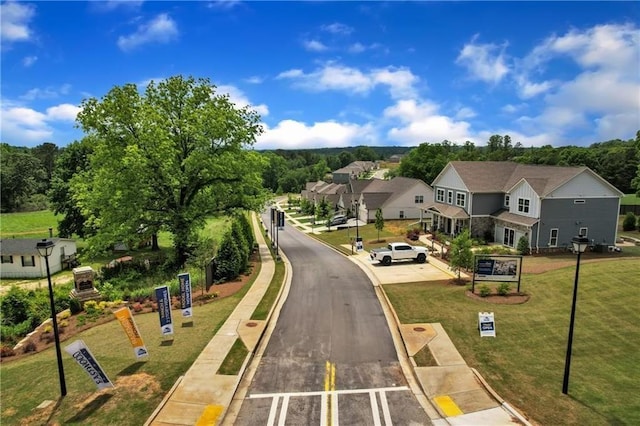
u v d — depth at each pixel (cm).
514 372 1440
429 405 1266
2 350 1803
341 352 1666
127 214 3331
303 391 1363
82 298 2502
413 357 1579
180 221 3553
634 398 1252
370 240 4781
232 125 3675
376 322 2006
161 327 1803
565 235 3659
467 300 2225
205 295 2483
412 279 2864
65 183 4778
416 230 4881
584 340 1659
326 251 4375
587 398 1261
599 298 2052
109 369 1522
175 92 3534
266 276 3055
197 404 1277
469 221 4288
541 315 1931
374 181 7775
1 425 1200
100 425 1180
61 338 1927
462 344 1681
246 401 1305
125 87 3350
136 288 2939
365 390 1363
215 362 1556
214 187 3841
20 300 2402
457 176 4544
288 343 1762
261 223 7300
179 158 3562
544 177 3878
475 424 1155
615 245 3775
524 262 3209
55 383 1441
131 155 3005
